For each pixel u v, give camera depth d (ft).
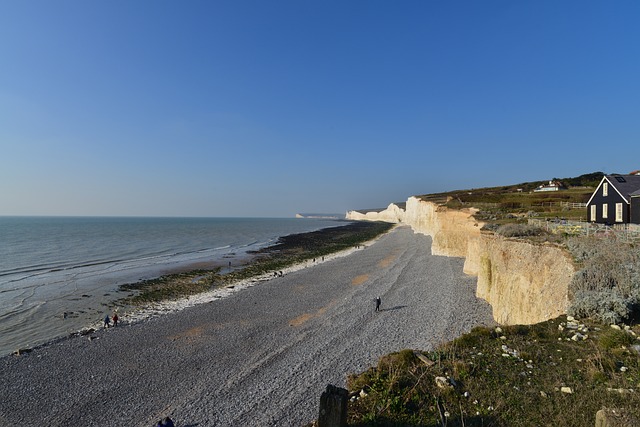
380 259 176.96
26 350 68.44
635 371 25.46
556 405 23.16
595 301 35.60
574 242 52.65
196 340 71.82
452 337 64.03
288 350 64.54
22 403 49.75
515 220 124.47
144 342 71.36
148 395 50.83
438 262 142.82
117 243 272.51
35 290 121.19
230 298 106.32
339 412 20.92
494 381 26.53
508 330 34.78
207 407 46.62
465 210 164.14
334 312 88.74
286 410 44.29
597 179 285.84
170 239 316.19
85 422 45.24
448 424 22.71
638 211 80.28
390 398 25.31
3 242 268.82
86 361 62.69
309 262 180.34
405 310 84.53
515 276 62.28
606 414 18.98
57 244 258.57
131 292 118.32
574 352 29.55
